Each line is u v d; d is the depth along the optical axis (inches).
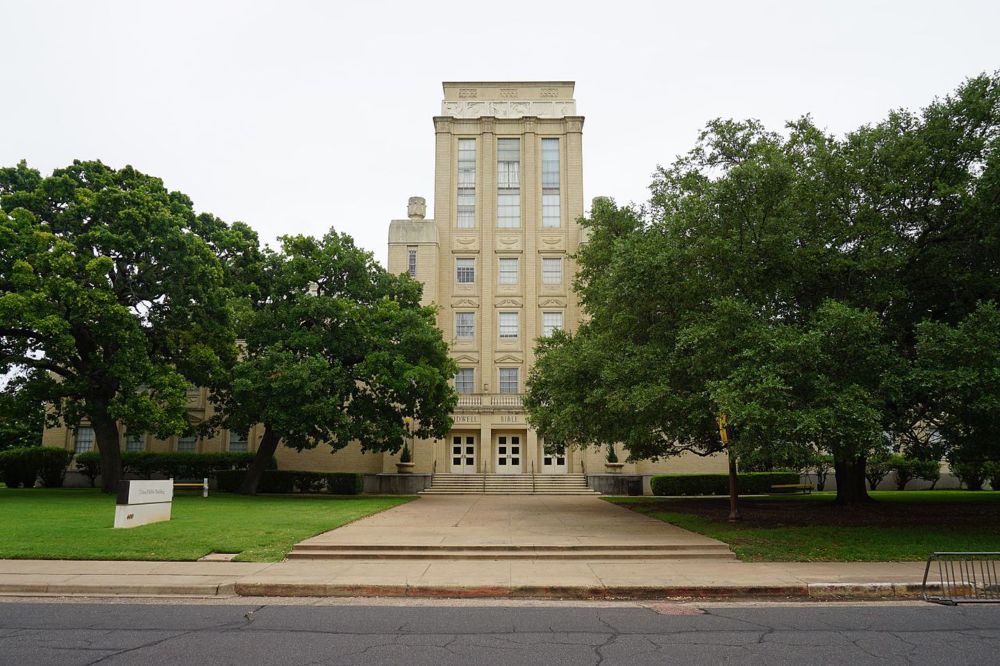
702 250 686.5
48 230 1027.3
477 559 550.3
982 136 689.0
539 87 1822.1
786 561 540.1
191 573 470.6
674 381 694.5
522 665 269.4
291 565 512.1
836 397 552.1
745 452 605.9
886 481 1565.0
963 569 499.2
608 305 778.2
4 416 1060.5
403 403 1235.9
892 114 742.5
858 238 693.9
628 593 430.9
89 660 271.6
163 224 1045.8
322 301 1205.7
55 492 1187.9
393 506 1037.8
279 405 1144.8
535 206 1745.8
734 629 335.9
